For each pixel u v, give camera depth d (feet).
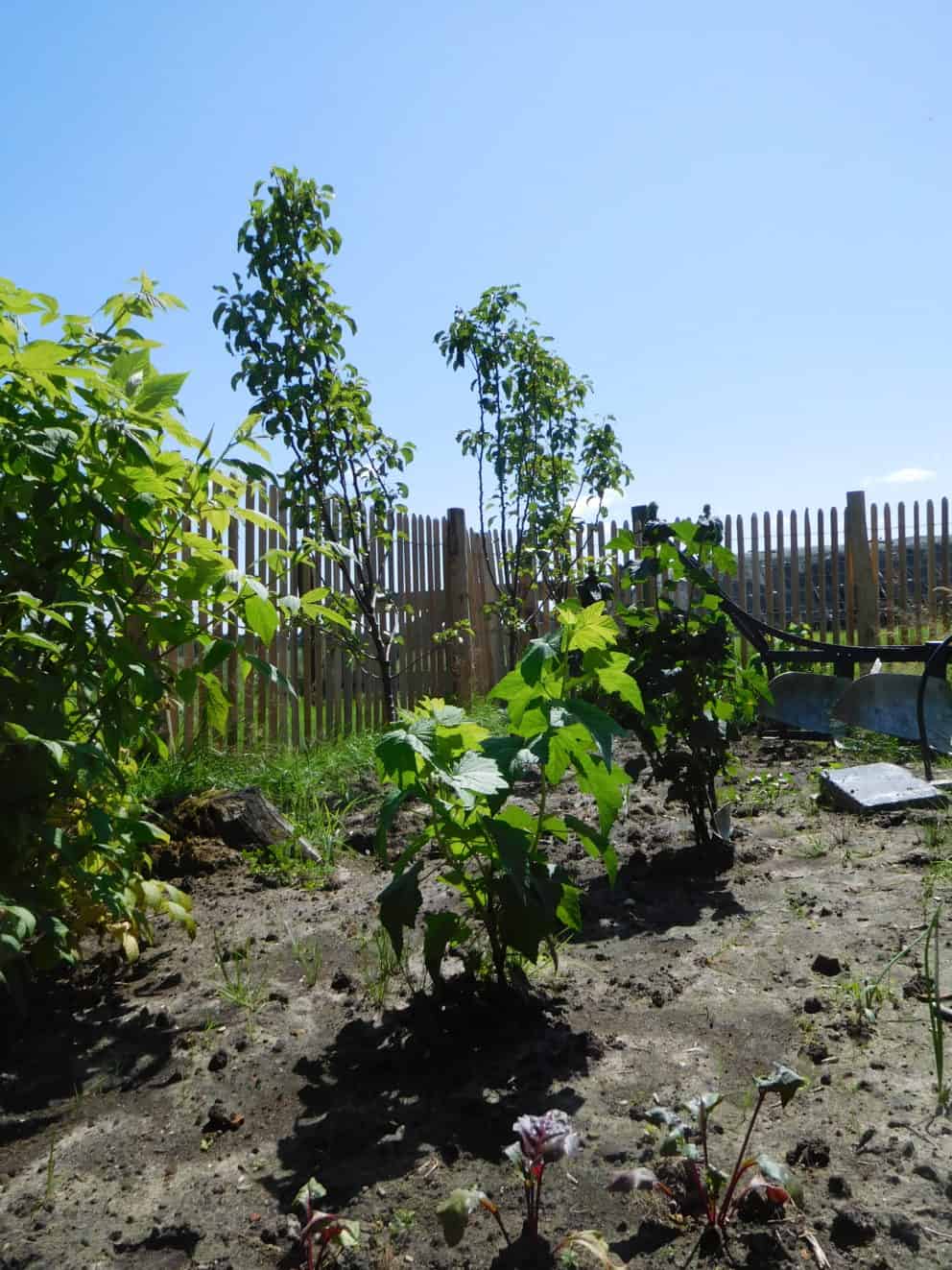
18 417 10.20
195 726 24.03
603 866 15.96
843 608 39.68
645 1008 10.54
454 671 34.45
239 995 11.25
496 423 35.14
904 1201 7.06
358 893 14.98
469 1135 8.22
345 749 25.13
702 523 16.84
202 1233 7.13
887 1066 9.02
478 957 10.66
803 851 16.17
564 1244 6.44
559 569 36.11
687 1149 6.88
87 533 10.48
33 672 10.03
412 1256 6.75
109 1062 9.93
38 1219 7.37
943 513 38.40
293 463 25.45
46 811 10.31
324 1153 8.10
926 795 18.22
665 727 16.34
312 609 11.85
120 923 11.93
